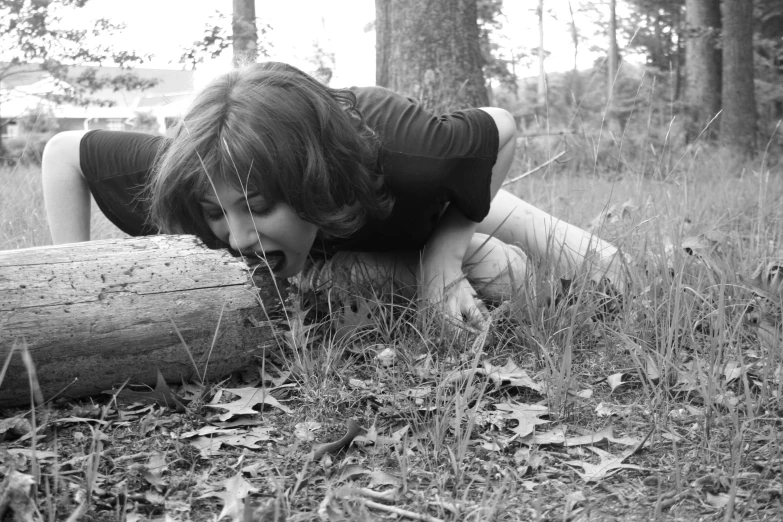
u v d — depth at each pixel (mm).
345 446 1863
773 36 23234
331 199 2270
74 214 2582
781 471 1729
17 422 1858
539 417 2102
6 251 1987
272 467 1764
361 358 2504
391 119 2488
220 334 2141
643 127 11383
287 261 2443
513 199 3299
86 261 2033
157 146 2488
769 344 2428
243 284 2184
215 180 2186
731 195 5688
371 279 2857
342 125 2281
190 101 2277
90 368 1993
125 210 2551
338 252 2885
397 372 2334
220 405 2035
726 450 1866
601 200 5660
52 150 2555
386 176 2457
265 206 2246
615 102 14281
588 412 2131
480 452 1854
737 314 2750
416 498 1616
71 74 13977
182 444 1854
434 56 7805
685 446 1898
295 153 2170
